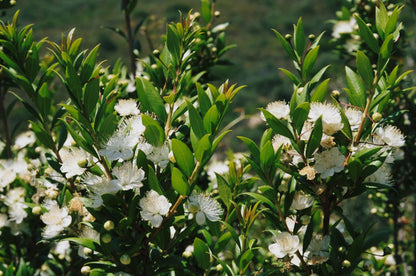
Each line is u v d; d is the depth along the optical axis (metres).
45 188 0.67
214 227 0.63
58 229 0.60
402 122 0.80
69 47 0.60
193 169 0.57
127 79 0.84
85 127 0.59
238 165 0.76
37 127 0.61
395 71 0.60
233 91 0.57
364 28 0.59
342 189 0.64
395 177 0.77
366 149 0.58
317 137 0.57
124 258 0.56
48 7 5.83
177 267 0.59
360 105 0.60
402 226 0.92
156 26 0.96
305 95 0.59
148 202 0.56
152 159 0.58
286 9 7.38
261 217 0.80
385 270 0.77
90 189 0.58
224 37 0.84
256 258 0.68
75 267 0.74
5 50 0.70
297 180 0.60
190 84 0.77
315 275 0.60
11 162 0.74
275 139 0.62
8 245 0.71
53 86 0.88
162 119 0.59
